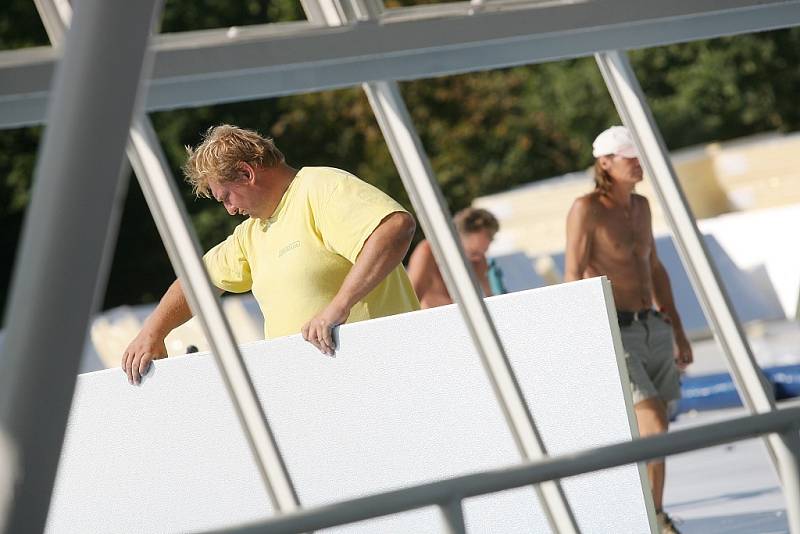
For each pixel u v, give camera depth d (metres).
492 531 16.53
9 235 48.28
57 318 9.47
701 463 27.38
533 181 56.84
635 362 21.56
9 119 16.02
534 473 9.44
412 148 18.72
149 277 44.41
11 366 9.41
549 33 19.44
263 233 17.95
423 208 18.62
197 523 17.12
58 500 17.42
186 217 17.41
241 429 17.09
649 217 22.55
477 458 16.62
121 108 9.80
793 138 44.28
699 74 58.06
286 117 44.78
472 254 26.78
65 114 9.72
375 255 16.70
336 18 18.30
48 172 9.66
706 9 20.30
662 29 20.42
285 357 16.83
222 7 23.11
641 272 22.22
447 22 18.72
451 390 16.69
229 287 18.66
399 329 16.64
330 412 16.69
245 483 17.02
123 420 17.39
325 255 17.47
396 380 16.61
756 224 39.59
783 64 57.94
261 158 17.58
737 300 39.16
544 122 57.34
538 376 16.66
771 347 36.44
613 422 16.50
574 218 22.20
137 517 17.28
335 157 46.44
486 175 56.66
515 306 16.78
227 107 42.56
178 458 17.22
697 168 45.16
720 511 22.09
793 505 10.61
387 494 8.92
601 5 19.69
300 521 8.57
